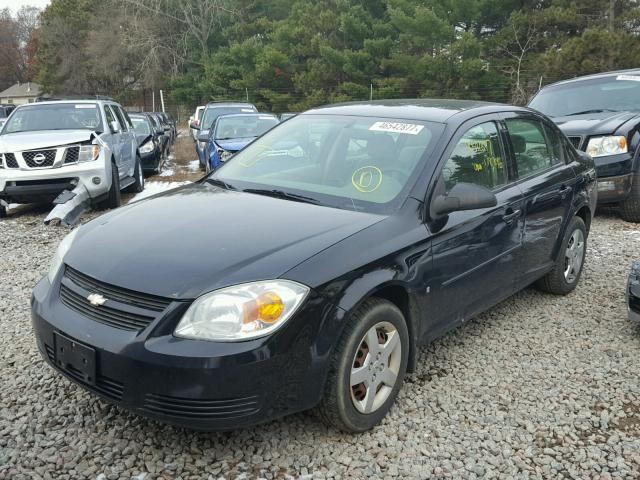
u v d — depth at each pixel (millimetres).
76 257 3121
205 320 2652
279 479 2820
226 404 2643
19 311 4828
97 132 9312
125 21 51562
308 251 2928
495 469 2941
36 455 2943
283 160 4156
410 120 4000
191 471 2855
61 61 61312
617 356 4160
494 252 3994
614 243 7074
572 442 3170
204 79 47656
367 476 2857
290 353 2727
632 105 8547
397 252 3186
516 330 4570
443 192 3566
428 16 30766
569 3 31453
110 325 2799
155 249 2998
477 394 3615
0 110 23219
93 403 3402
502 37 31406
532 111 4945
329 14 38781
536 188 4496
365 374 3080
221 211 3434
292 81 40656
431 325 3551
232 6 48312
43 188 8461
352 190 3641
